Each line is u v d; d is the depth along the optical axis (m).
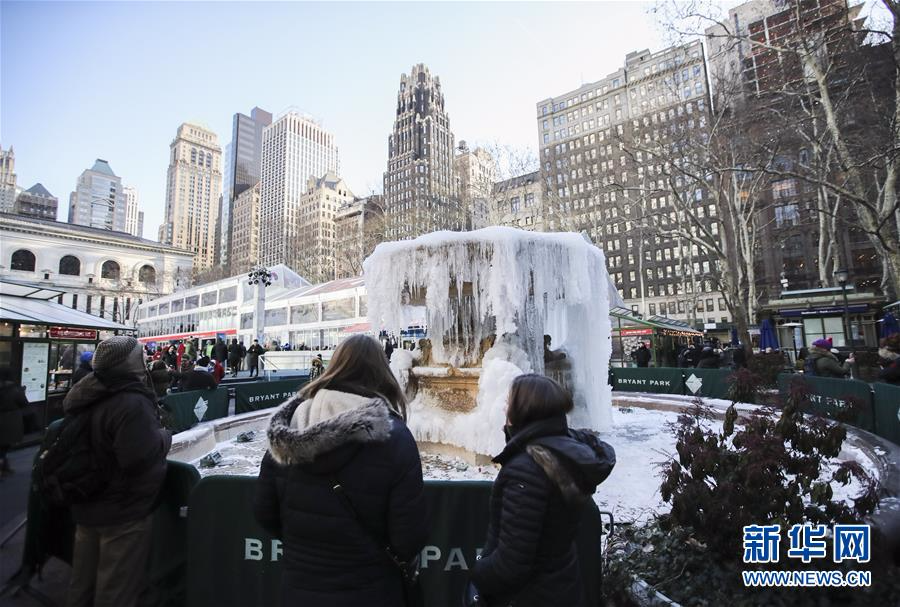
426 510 1.70
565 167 48.53
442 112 86.25
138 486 2.43
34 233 69.75
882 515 2.64
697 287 58.78
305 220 90.88
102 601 2.34
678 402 9.34
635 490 4.49
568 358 7.04
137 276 79.31
